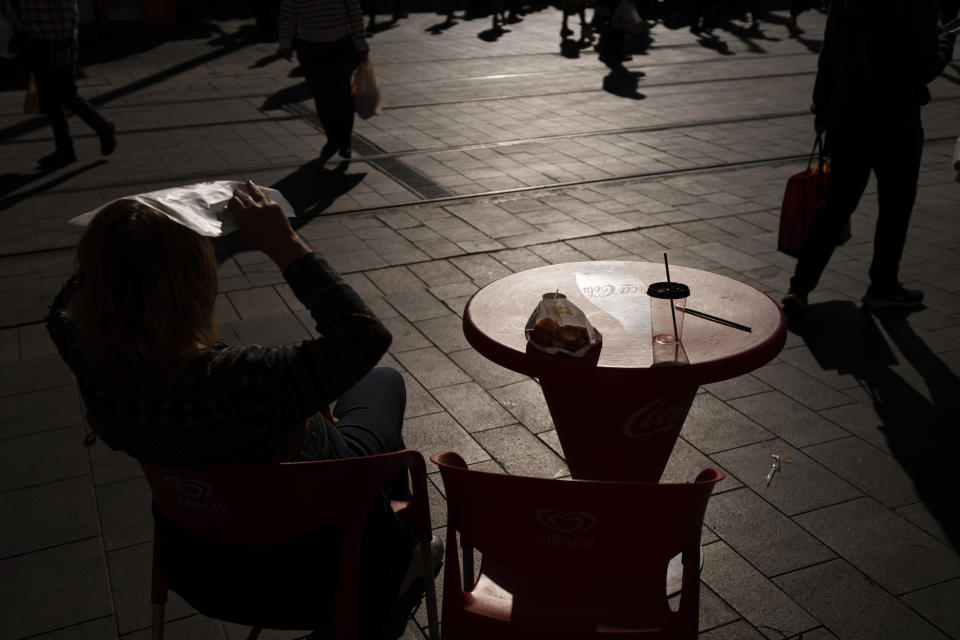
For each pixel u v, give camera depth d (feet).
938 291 16.33
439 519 10.06
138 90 35.65
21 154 26.53
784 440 11.67
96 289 4.99
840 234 14.73
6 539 9.83
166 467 5.41
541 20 58.49
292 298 16.37
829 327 14.96
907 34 13.14
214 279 5.32
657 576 6.63
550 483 5.47
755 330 7.56
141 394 5.16
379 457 5.91
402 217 21.01
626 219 20.74
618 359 7.10
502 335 7.60
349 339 5.28
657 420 7.94
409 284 17.07
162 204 5.15
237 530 5.74
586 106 32.89
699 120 30.63
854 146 14.07
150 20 52.49
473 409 12.55
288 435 5.77
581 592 6.45
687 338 7.43
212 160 25.68
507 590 6.48
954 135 28.27
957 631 8.36
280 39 24.07
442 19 58.80
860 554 9.46
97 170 24.75
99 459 11.40
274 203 5.45
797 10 50.39
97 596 8.96
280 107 32.48
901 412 12.32
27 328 15.31
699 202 21.97
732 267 17.72
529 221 20.66
